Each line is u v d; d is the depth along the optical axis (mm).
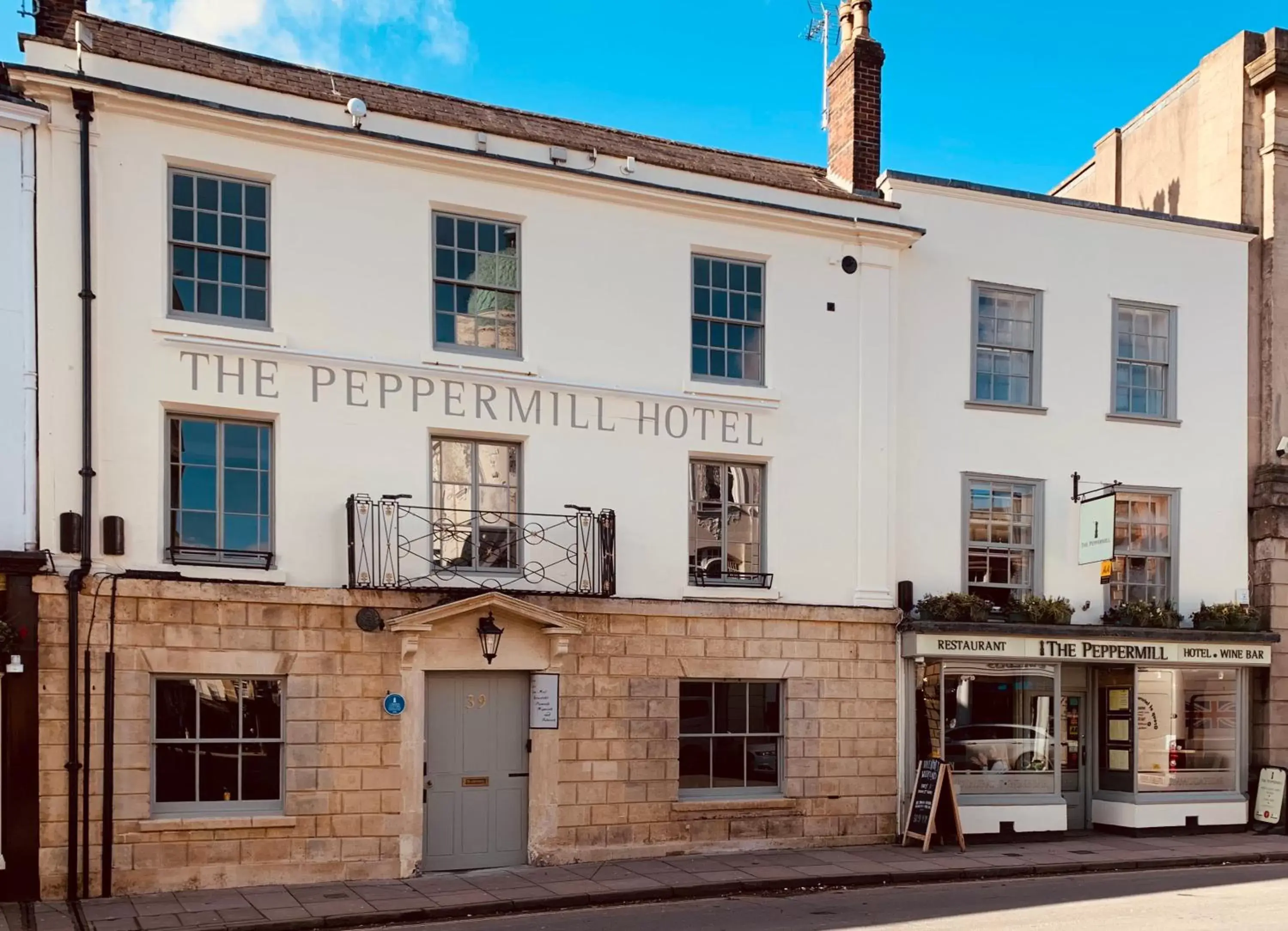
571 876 11516
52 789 10320
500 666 11977
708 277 13695
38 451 10531
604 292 13008
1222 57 17047
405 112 12336
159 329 10984
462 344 12406
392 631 11516
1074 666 15500
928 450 14516
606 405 12891
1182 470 15789
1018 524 14984
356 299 11867
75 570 10461
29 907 9961
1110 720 15305
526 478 12469
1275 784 15102
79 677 10453
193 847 10758
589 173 12844
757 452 13547
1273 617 15695
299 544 11422
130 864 10516
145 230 11055
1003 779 14180
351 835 11297
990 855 12984
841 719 13578
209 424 11367
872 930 9367
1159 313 16031
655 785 12625
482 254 12602
